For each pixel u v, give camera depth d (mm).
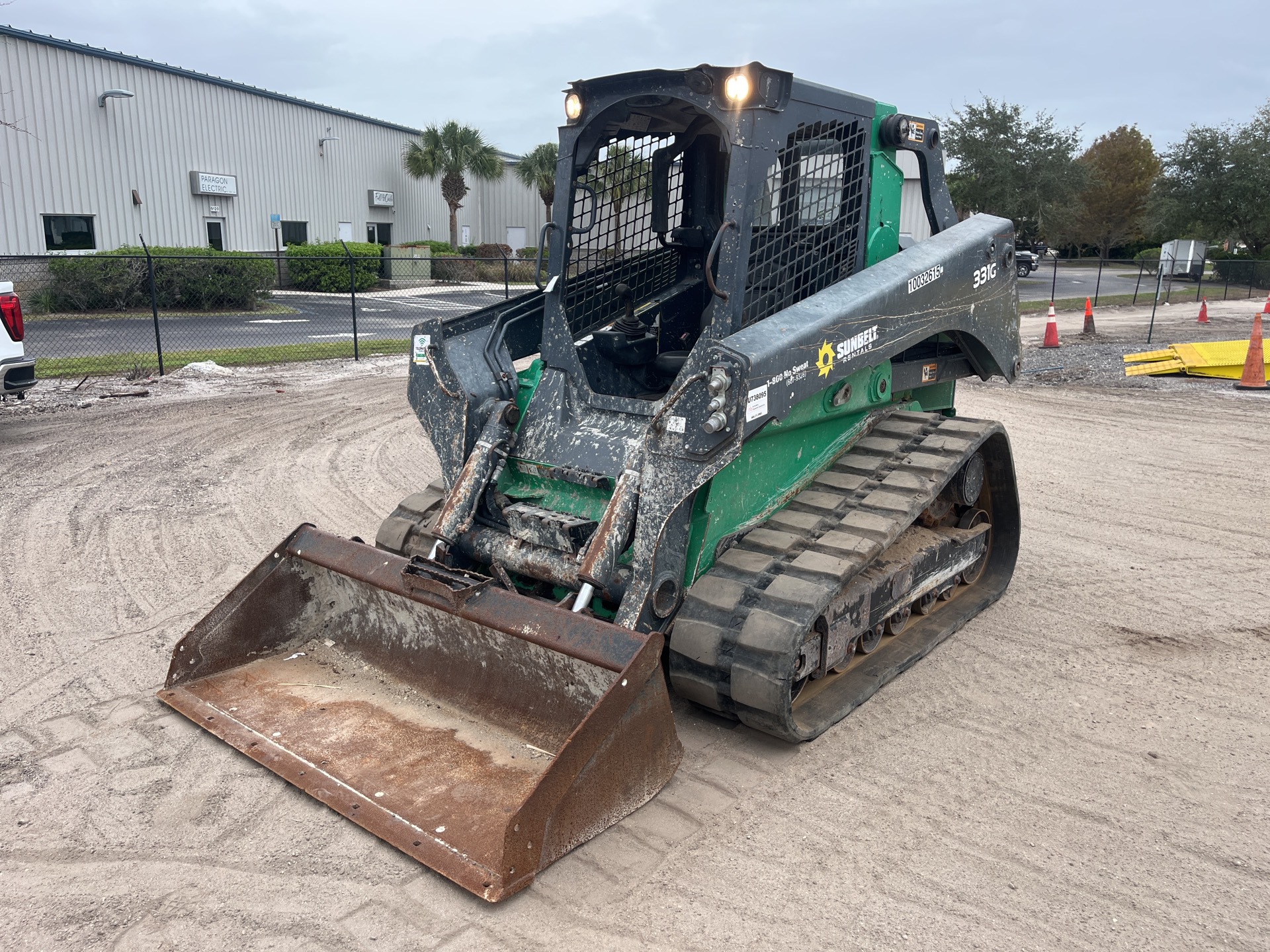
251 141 29688
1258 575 5688
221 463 8000
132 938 2631
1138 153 54500
